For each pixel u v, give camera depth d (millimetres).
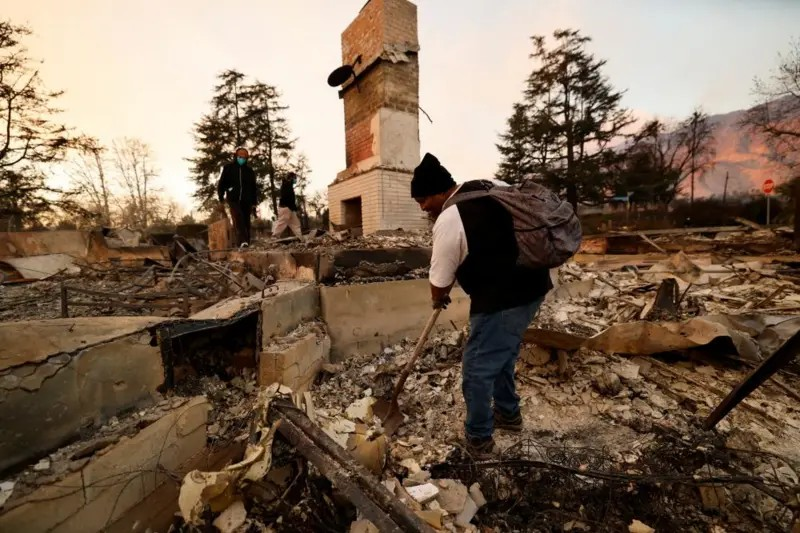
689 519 1312
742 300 3477
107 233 5949
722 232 10273
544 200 1452
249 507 1212
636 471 1517
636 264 6066
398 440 1802
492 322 1493
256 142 19438
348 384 2318
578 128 20297
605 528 1309
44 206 13273
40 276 4477
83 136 13398
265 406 1413
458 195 1472
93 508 979
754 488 1378
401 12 5312
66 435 1026
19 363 926
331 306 2598
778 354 1355
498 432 1863
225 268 3008
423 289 2988
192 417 1350
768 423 1786
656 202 23422
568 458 1613
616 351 2379
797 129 16562
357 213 6246
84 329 1156
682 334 2250
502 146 23172
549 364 2424
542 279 1555
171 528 1204
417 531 983
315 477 1356
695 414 1894
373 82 5402
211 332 1914
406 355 2684
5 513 784
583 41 20781
